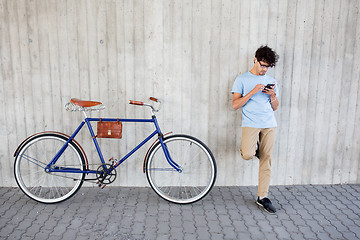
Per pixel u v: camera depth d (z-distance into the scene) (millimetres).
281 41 3666
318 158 3928
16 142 3777
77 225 3057
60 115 3727
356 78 3787
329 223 3121
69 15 3539
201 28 3596
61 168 3461
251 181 3914
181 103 3729
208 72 3678
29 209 3346
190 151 3828
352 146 3922
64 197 3451
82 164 3461
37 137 3461
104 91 3691
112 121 3393
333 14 3648
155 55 3629
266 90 3137
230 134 3799
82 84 3674
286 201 3551
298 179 3947
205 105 3738
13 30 3561
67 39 3584
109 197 3619
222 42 3629
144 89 3693
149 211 3328
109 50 3613
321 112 3836
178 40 3609
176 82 3688
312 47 3701
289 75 3742
